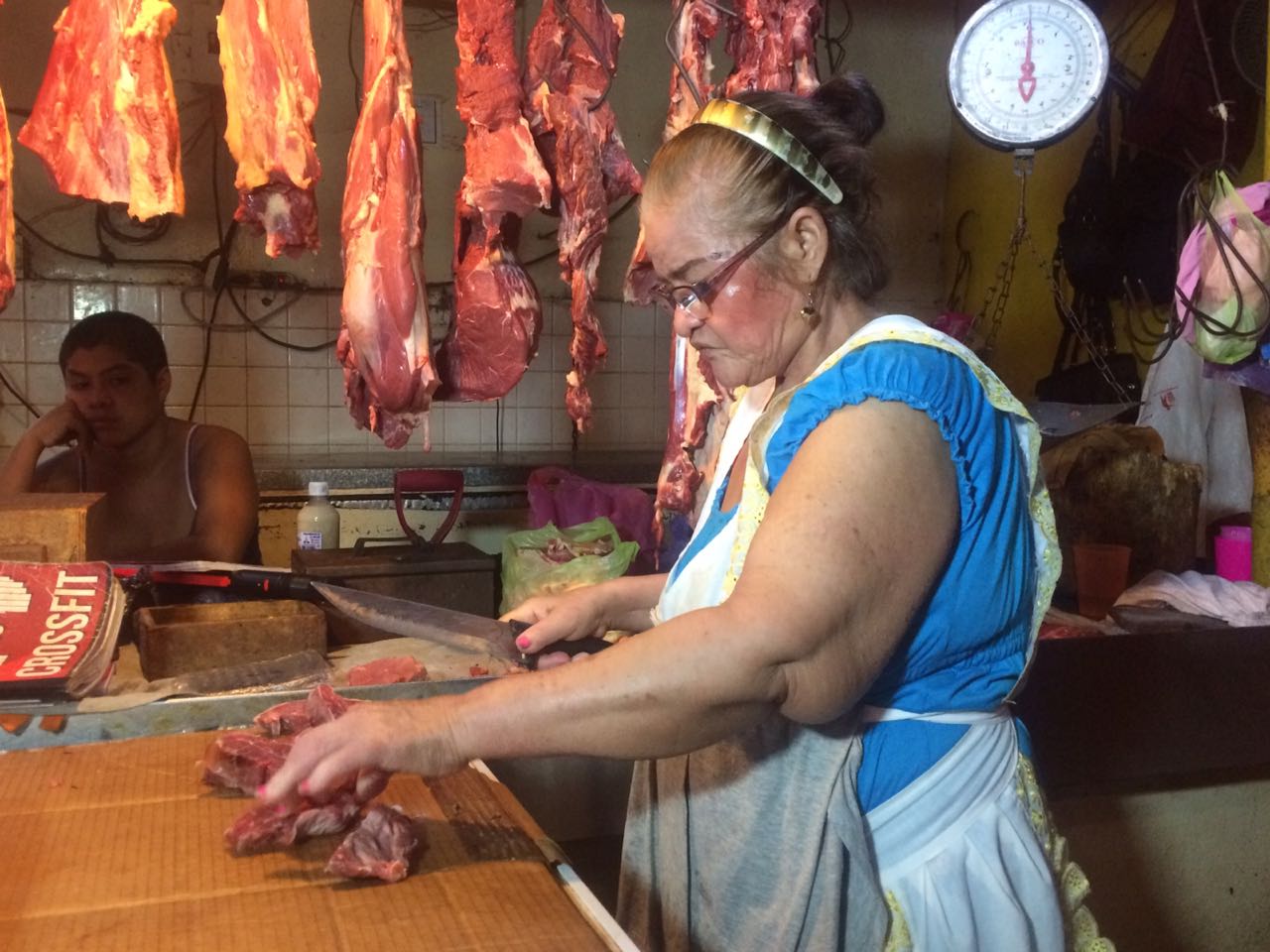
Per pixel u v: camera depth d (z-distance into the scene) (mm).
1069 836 2322
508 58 2139
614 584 1713
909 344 1197
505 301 2184
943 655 1260
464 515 4230
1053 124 2307
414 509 4141
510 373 2244
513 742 1093
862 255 1290
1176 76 3682
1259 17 3260
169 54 4500
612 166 2285
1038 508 1350
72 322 4508
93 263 4508
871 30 5387
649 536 3545
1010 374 5102
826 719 1151
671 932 1477
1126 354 4168
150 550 2664
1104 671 2133
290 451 4820
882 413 1140
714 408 2305
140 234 4547
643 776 1575
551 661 1635
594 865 2123
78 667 1561
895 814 1282
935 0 5445
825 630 1085
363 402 2252
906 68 5457
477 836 1238
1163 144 3768
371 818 1159
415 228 2094
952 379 1183
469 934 1024
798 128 1235
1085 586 2422
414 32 4762
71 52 1954
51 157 1959
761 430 1309
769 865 1314
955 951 1265
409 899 1087
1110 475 2574
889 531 1109
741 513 1299
